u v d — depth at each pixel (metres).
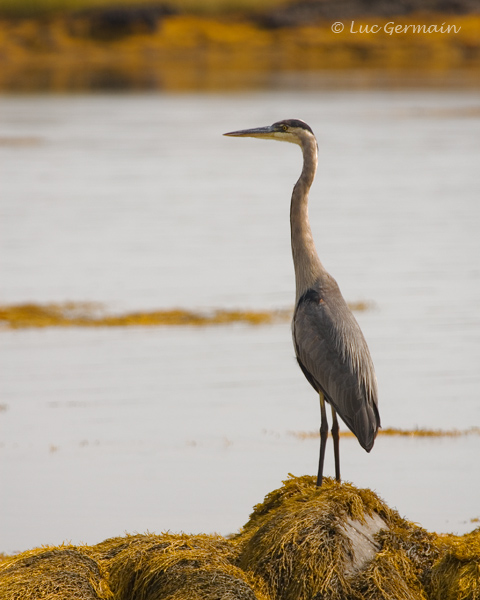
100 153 34.53
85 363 14.43
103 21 69.38
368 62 68.31
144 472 10.81
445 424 12.15
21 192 27.75
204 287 18.59
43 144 36.06
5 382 13.59
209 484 10.49
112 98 48.84
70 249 21.41
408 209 25.86
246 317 16.80
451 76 59.78
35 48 66.44
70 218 24.47
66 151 34.75
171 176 30.72
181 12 72.25
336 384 8.08
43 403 12.84
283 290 18.50
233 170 32.09
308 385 13.64
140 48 67.44
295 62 67.88
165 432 11.91
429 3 73.69
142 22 69.62
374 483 10.48
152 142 36.88
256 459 11.14
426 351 14.95
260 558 7.00
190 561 6.95
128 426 12.09
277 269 19.97
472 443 11.57
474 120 42.62
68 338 15.66
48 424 12.13
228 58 67.12
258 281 19.06
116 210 25.53
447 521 9.55
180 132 39.03
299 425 12.20
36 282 18.83
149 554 7.10
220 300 17.80
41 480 10.59
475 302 17.53
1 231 22.97
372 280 19.02
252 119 41.75
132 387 13.42
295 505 7.40
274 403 12.94
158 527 9.49
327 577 6.80
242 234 23.02
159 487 10.44
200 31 70.69
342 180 30.30
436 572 7.14
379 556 7.01
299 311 8.52
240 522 9.62
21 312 16.94
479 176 30.78
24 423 12.15
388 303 17.48
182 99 48.16
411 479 10.59
